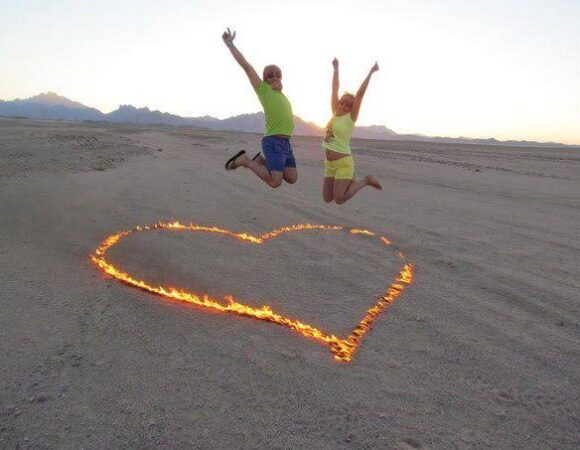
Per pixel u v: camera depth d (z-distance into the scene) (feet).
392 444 10.07
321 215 30.68
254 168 19.70
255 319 15.46
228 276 18.81
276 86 19.17
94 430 10.11
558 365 13.32
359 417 10.87
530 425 10.86
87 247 21.20
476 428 10.68
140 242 22.17
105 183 36.11
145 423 10.36
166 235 23.65
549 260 22.67
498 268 21.16
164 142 105.09
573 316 16.37
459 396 11.81
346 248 23.52
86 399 11.08
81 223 24.58
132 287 17.37
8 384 11.50
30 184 32.81
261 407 11.06
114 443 9.76
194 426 10.33
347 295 17.66
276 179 19.49
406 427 10.62
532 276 20.22
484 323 15.72
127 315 15.17
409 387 12.10
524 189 49.47
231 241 23.58
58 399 11.04
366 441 10.12
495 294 18.21
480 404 11.53
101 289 17.01
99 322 14.64
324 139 21.36
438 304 17.15
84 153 55.93
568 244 25.84
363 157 88.33
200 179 43.52
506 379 12.59
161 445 9.73
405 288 18.56
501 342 14.51
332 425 10.57
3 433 9.93
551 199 43.01
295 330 14.84
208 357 13.03
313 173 57.31
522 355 13.79
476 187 50.06
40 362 12.42
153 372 12.21
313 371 12.62
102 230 23.66
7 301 15.69
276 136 19.38
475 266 21.29
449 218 31.83
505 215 33.94
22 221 24.36
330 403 11.32
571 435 10.59
